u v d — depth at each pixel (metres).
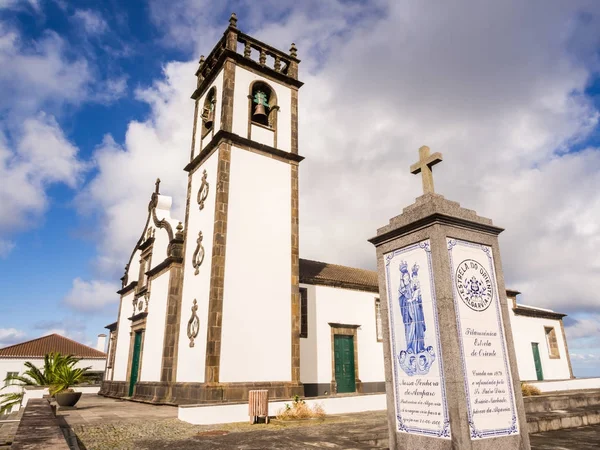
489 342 5.59
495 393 5.38
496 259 6.15
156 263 19.66
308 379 17.33
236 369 13.23
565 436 8.03
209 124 18.12
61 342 40.56
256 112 16.77
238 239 14.67
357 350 19.28
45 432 5.07
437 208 5.77
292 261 15.73
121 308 24.20
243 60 17.12
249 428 9.53
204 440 7.82
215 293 13.57
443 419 5.17
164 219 19.86
